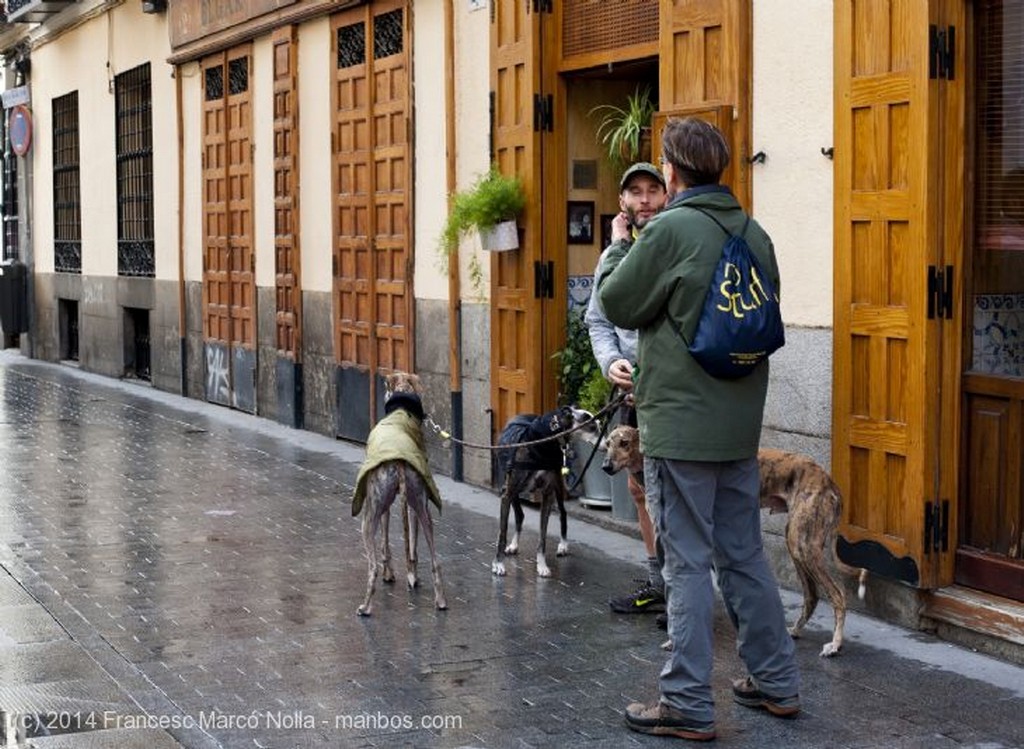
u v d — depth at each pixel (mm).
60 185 23516
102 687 6258
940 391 6805
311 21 14039
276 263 15070
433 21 11633
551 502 8180
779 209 7699
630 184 6828
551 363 10156
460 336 11305
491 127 10617
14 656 6742
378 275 12789
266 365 15516
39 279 24625
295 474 11984
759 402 5539
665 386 5445
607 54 9547
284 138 14719
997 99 6754
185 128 17844
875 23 6973
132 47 19641
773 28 7695
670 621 5574
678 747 5445
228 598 7820
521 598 7734
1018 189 6680
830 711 5812
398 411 7637
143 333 20344
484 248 10266
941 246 6762
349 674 6418
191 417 15984
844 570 7031
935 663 6441
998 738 5492
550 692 6129
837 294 7215
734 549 5664
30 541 9328
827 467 7434
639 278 5434
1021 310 6648
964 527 6887
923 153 6695
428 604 7637
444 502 10523
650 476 5574
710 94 8148
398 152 12273
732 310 5340
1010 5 6672
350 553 8938
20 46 25000
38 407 17078
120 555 8906
